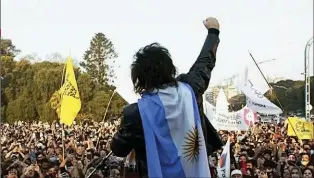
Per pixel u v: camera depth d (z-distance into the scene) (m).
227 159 10.77
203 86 2.61
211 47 2.74
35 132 22.58
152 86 2.51
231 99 36.75
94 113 44.69
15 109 47.28
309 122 19.12
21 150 14.54
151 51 2.55
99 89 48.44
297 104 41.62
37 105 46.97
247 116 20.48
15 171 10.54
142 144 2.46
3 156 13.44
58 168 11.45
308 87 25.06
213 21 2.84
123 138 2.46
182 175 2.38
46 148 15.88
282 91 42.09
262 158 13.56
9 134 22.61
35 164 11.12
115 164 8.58
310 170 12.26
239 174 10.81
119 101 45.12
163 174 2.37
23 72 48.22
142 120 2.41
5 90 47.94
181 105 2.45
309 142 19.02
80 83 45.09
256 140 20.66
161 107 2.43
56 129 24.88
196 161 2.41
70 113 14.68
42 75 46.91
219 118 19.98
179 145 2.40
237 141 18.80
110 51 64.69
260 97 21.45
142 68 2.53
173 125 2.41
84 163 12.64
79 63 65.00
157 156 2.37
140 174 2.49
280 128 26.47
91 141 17.27
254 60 19.64
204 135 2.55
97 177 8.65
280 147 17.17
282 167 13.21
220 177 10.77
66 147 15.29
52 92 46.69
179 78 2.60
